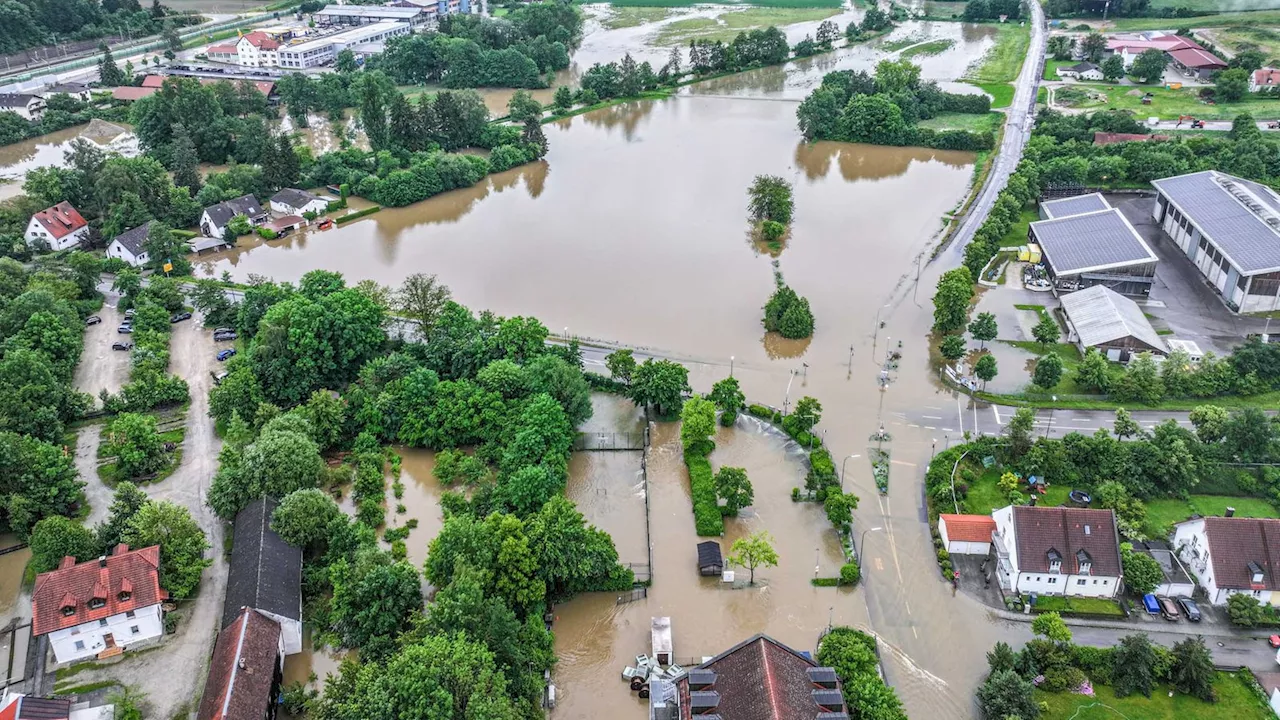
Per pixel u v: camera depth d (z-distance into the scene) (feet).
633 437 576.61
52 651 417.08
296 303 618.85
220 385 586.04
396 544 478.59
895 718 356.38
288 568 434.30
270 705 374.02
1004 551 456.86
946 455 537.65
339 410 560.61
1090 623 431.43
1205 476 516.73
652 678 390.42
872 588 456.04
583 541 447.83
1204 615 432.66
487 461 545.85
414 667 354.95
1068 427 573.74
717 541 487.61
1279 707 379.35
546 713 390.21
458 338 615.16
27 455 491.31
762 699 336.29
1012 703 372.99
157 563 430.20
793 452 557.33
